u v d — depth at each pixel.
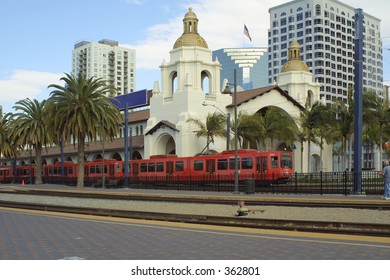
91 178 61.31
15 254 11.09
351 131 56.75
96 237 13.71
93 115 53.03
